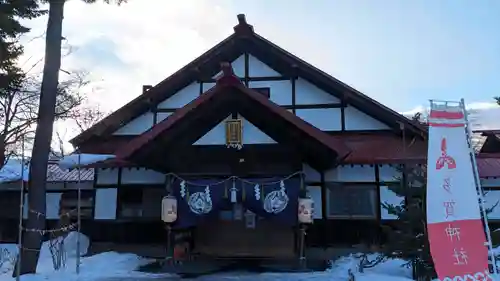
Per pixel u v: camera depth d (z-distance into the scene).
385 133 14.16
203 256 13.16
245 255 13.27
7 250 14.34
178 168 11.84
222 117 11.62
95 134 15.20
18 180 17.36
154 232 14.24
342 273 10.51
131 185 14.62
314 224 13.41
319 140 10.78
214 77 15.30
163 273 10.82
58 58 11.43
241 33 15.00
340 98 14.53
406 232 9.12
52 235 14.79
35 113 16.42
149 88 16.42
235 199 10.98
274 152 11.52
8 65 14.12
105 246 14.39
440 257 6.46
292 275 10.40
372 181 13.48
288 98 14.77
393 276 9.70
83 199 17.70
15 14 13.48
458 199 6.65
